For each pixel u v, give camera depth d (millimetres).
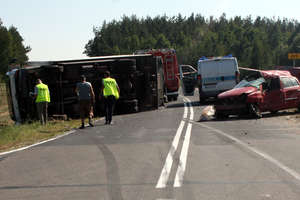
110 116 17125
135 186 6762
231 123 15531
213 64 26031
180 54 168500
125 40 198000
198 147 10258
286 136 11695
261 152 9375
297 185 6578
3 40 106938
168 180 7082
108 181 7172
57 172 8062
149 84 24000
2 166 8945
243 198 5949
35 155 10070
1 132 14562
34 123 17938
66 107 21781
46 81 21453
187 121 16766
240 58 166875
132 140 11859
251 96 16828
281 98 17734
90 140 12250
